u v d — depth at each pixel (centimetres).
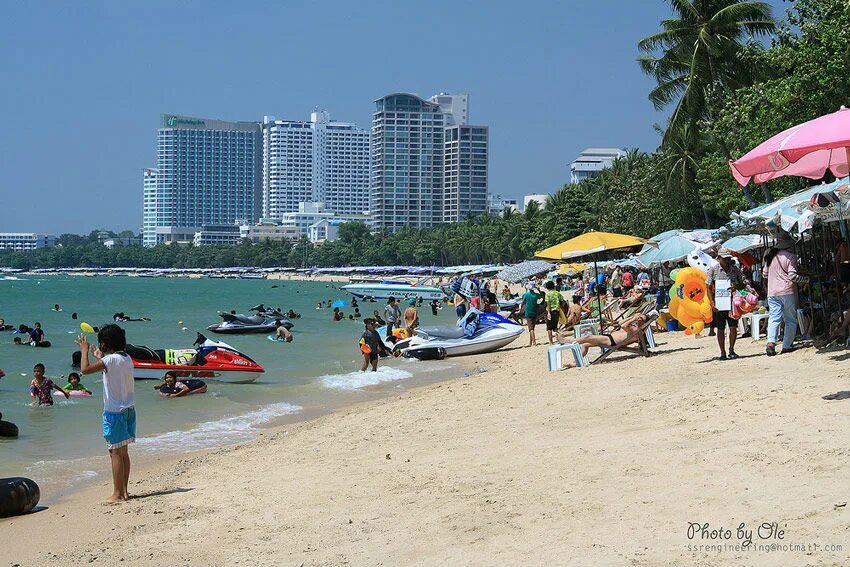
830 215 1290
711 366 1426
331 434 1316
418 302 7869
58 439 1462
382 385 2122
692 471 767
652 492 723
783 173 1338
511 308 4616
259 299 9488
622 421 1079
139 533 811
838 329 1377
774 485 686
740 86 3800
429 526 726
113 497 966
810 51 2588
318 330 4372
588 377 1534
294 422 1608
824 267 1523
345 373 2420
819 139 989
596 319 2288
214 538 769
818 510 612
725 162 3781
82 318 5778
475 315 2756
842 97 2558
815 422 872
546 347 2623
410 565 639
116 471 960
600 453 899
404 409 1501
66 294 10819
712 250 2383
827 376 1149
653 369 1505
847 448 750
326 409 1764
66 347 3434
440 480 884
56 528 866
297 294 11294
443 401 1538
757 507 642
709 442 867
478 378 1897
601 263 5750
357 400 1888
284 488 939
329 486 923
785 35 2786
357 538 721
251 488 958
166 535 796
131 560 725
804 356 1355
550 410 1247
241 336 4022
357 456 1092
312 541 728
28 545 810
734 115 3034
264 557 699
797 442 799
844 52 2512
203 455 1266
